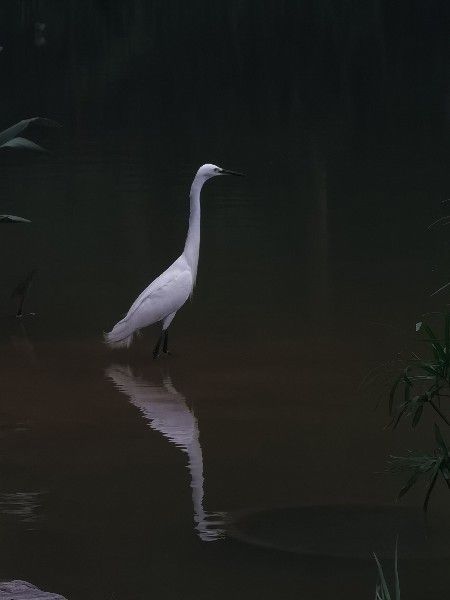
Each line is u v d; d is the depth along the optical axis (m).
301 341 12.33
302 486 8.34
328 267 15.58
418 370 10.91
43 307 14.16
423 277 14.92
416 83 32.97
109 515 7.89
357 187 20.58
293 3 54.19
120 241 17.31
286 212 18.89
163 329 12.08
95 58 39.69
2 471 8.77
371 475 8.52
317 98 30.98
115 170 22.66
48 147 25.42
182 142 25.39
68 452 9.18
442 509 7.88
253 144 24.95
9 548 7.37
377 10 51.34
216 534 7.54
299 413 10.02
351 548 7.27
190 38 44.22
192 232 12.52
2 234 17.91
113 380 11.22
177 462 8.91
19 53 41.25
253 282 14.95
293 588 6.75
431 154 23.36
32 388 10.98
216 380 11.09
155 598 6.65
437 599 6.60
